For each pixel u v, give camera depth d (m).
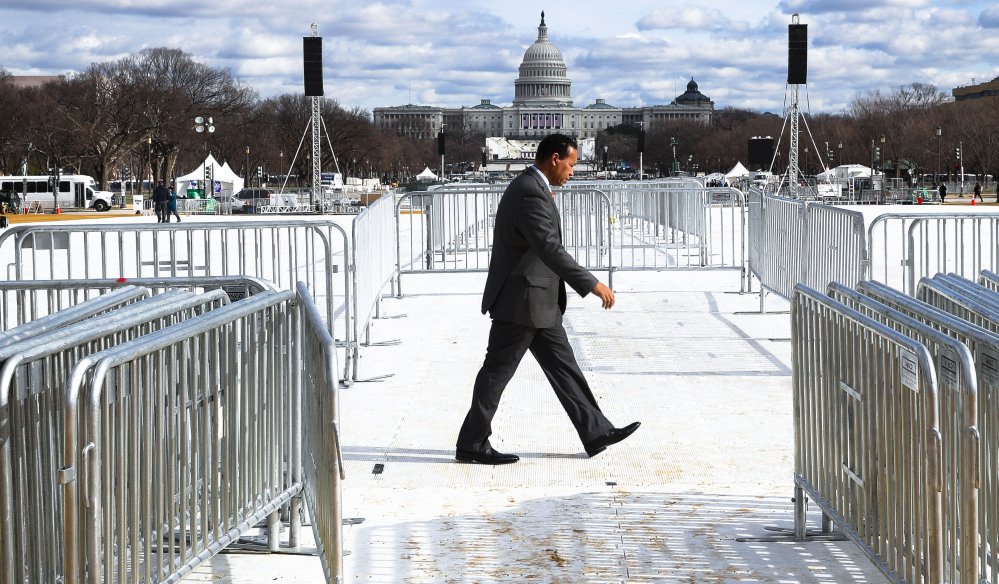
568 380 7.48
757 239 15.43
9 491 4.00
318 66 53.22
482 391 7.39
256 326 5.46
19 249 9.96
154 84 89.25
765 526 6.08
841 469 5.35
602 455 7.57
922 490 4.34
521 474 7.16
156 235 10.19
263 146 110.44
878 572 5.44
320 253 22.95
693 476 7.06
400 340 12.40
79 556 4.05
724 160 150.62
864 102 129.00
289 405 5.87
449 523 6.21
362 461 7.52
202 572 5.56
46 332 4.95
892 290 5.64
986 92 178.00
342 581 4.69
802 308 5.87
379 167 142.50
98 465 4.09
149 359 4.47
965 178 115.56
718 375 10.24
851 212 10.77
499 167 156.00
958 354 4.11
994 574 4.32
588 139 185.00
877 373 4.80
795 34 46.84
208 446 5.07
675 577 5.40
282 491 5.79
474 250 20.14
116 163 97.12
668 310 14.75
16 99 89.12
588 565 5.57
